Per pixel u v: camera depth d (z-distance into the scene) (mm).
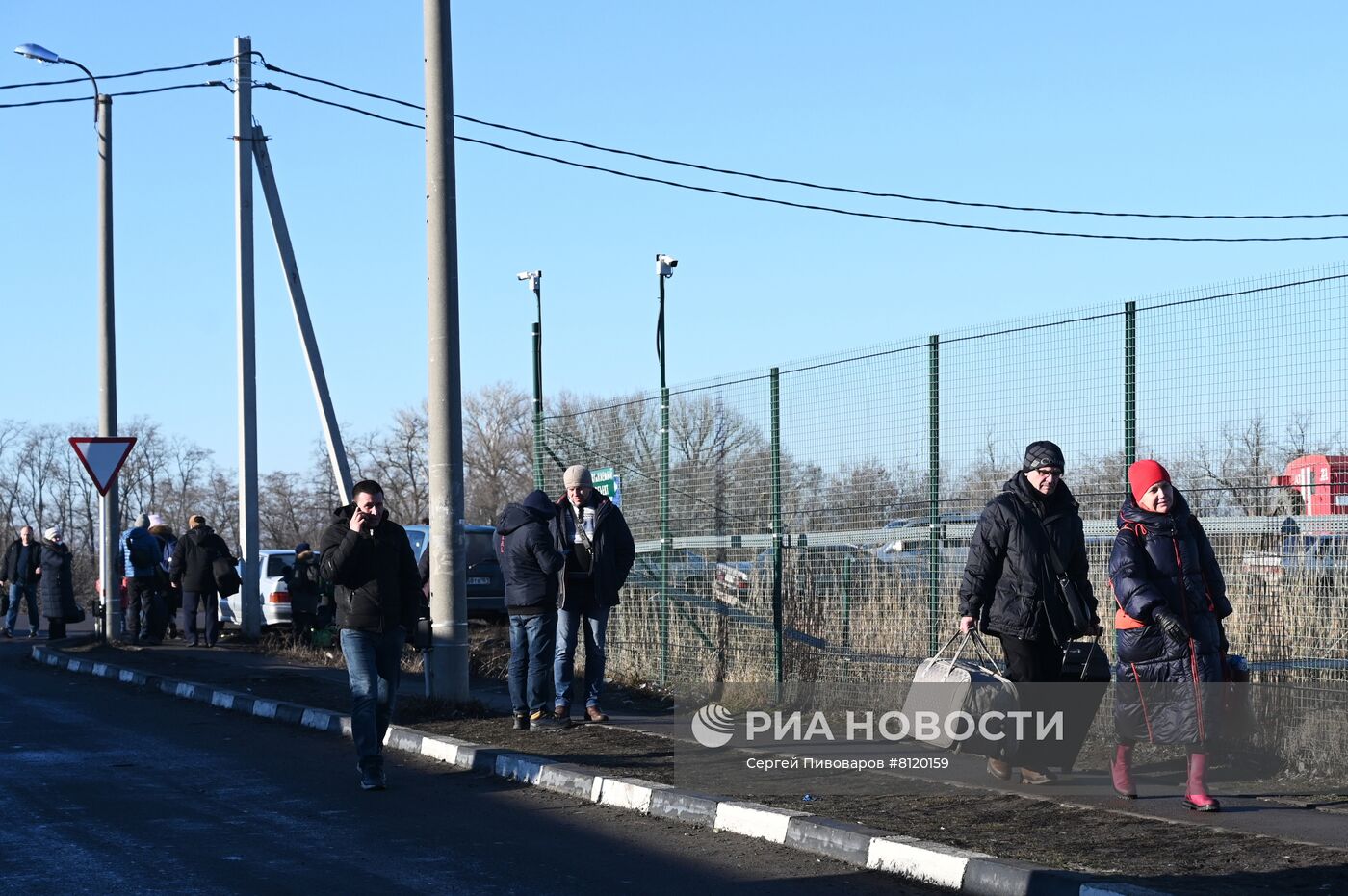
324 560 9094
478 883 6543
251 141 20453
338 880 6602
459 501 12258
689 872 6750
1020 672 8172
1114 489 9398
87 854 7137
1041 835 6879
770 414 12109
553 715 11320
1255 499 8719
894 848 6680
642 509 13977
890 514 10891
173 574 19969
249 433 20469
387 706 9312
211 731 11930
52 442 58625
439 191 12008
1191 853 6469
